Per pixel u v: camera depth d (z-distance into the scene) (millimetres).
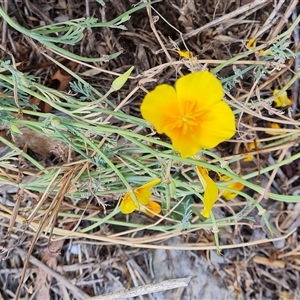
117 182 346
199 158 306
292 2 366
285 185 431
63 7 392
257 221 431
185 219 336
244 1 382
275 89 396
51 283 416
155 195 377
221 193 363
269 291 438
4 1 373
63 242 409
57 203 324
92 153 338
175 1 385
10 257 408
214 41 388
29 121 298
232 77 323
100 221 358
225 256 433
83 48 387
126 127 348
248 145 403
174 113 268
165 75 384
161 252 425
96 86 390
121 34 388
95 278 420
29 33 269
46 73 390
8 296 411
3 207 368
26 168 375
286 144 358
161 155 290
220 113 271
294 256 435
